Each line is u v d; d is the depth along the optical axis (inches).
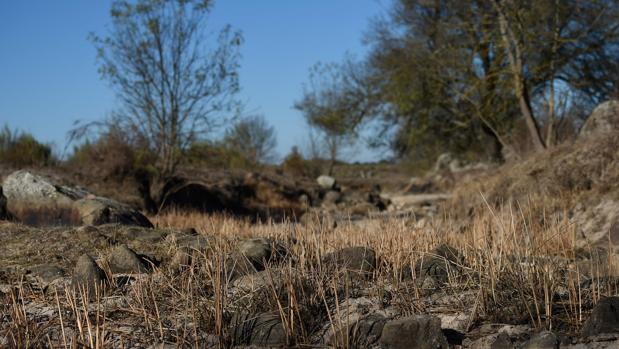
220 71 731.4
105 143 730.2
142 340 161.2
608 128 502.9
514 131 892.0
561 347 143.4
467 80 885.2
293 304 164.4
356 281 200.5
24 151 753.0
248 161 1165.1
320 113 1131.9
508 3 769.6
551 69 772.6
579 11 805.2
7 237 280.4
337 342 152.9
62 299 193.9
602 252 261.6
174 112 731.4
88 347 146.4
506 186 521.7
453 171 1305.4
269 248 226.1
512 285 177.2
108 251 250.5
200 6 714.8
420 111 966.4
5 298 194.5
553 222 273.3
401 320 151.4
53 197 521.3
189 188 804.6
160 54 719.7
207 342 159.9
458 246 252.8
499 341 146.5
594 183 442.0
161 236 275.4
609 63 816.9
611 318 151.4
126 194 692.1
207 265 195.3
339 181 1439.5
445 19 925.8
